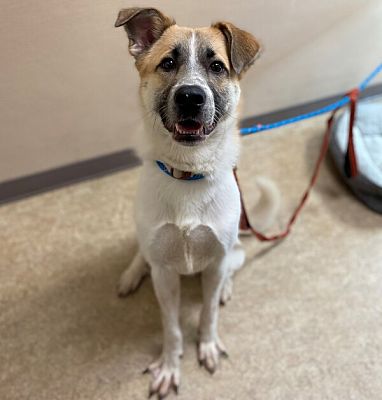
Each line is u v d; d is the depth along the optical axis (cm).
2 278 176
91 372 150
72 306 168
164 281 135
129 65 187
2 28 157
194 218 120
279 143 239
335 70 240
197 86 106
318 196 212
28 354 154
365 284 176
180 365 151
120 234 194
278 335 160
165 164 119
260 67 216
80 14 164
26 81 174
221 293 167
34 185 208
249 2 187
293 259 184
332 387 147
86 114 196
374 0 213
